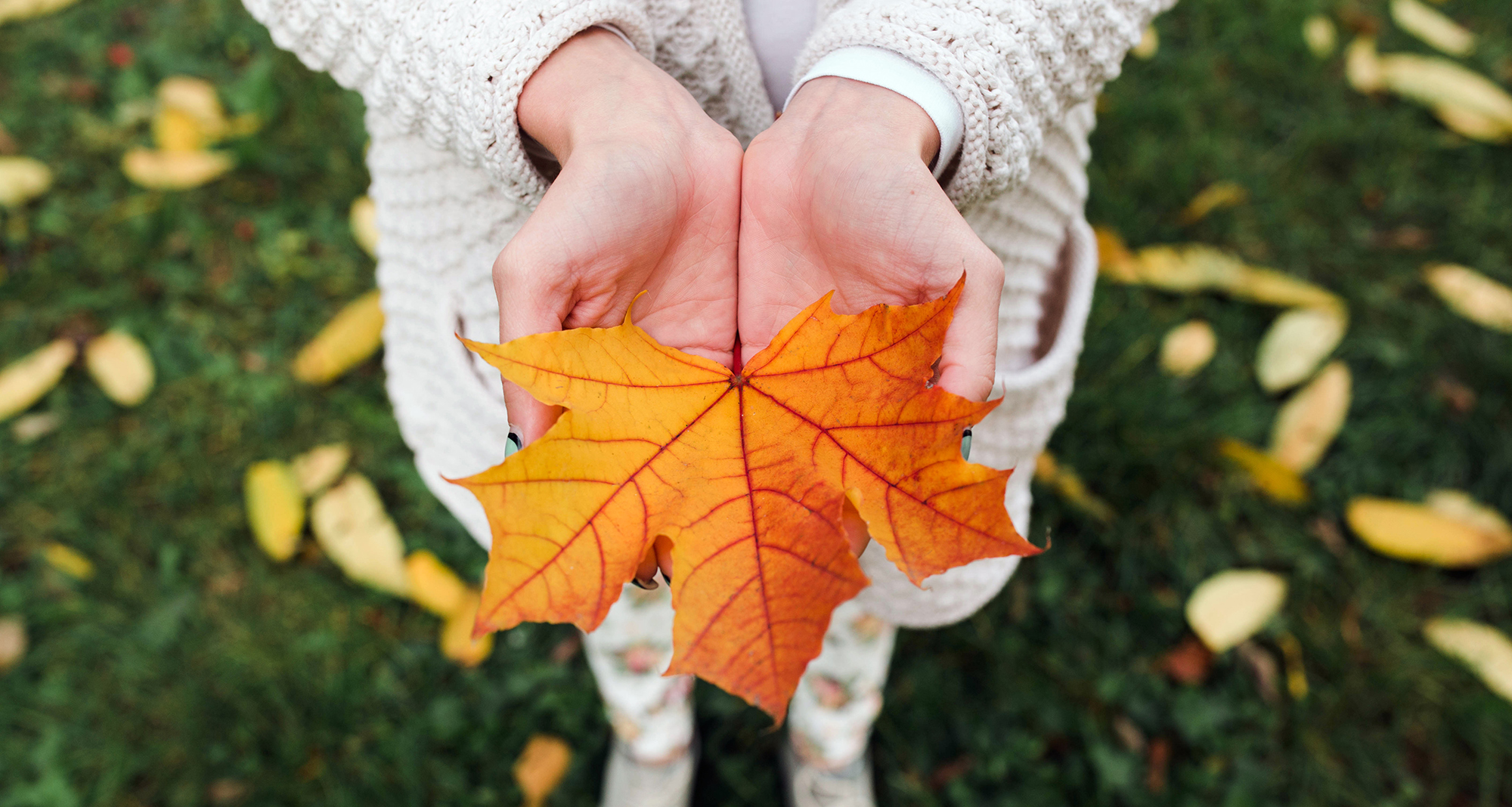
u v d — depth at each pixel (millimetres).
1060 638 1234
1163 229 1433
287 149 1466
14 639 1227
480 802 1178
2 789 1172
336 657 1221
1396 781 1166
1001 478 657
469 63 771
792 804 1177
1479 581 1248
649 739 1117
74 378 1346
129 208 1430
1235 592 1222
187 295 1392
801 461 701
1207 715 1194
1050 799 1177
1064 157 863
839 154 770
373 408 1328
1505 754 1168
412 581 1229
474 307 883
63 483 1292
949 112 774
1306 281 1414
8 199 1414
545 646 1241
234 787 1173
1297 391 1347
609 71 788
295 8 806
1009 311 883
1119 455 1293
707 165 794
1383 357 1354
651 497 687
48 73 1521
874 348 689
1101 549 1275
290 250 1416
